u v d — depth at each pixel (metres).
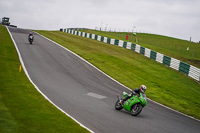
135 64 27.39
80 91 14.23
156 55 31.44
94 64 23.58
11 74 15.80
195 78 24.45
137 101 10.87
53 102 11.45
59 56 24.95
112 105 12.31
